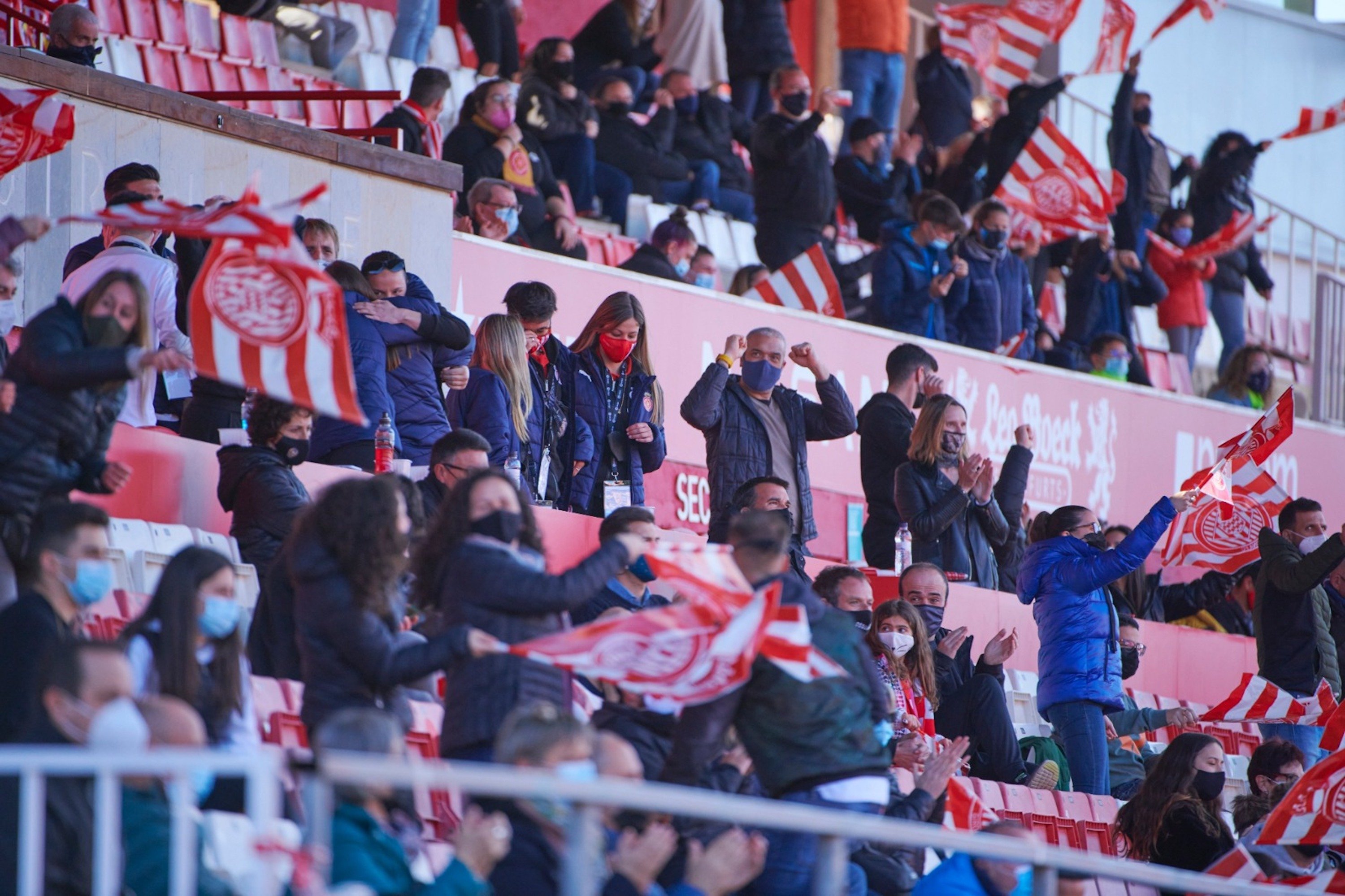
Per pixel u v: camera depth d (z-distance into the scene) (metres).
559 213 50.62
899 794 25.98
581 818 14.87
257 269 20.00
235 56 56.66
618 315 36.34
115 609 25.05
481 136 49.59
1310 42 89.25
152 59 53.69
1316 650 37.78
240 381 19.89
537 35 70.50
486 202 45.31
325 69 59.97
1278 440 37.38
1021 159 59.41
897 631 30.94
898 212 60.78
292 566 19.80
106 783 14.20
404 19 61.62
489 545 19.77
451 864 16.61
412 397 32.56
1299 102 88.69
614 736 19.81
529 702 19.30
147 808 16.75
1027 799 31.64
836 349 52.09
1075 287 63.12
